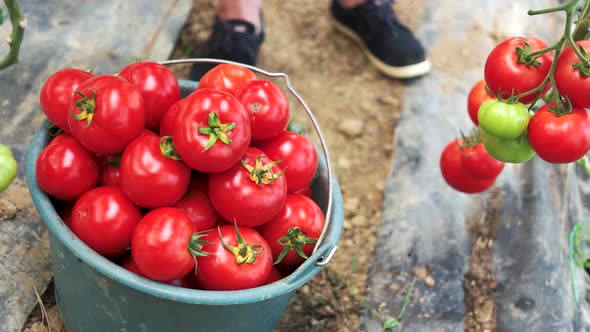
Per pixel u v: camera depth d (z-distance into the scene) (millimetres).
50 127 1109
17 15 1021
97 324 1114
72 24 1513
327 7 1979
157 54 1557
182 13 1663
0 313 1162
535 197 1485
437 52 1842
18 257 1210
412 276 1383
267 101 1071
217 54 1585
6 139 1317
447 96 1717
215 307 1039
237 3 1618
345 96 1700
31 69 1410
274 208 1052
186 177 1039
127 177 1017
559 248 1433
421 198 1484
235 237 1046
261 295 1021
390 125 1645
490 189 1491
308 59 1793
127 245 1048
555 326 1328
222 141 999
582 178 1637
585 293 1425
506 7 2012
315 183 1197
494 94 1090
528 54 1039
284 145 1099
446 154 1296
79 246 1005
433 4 1974
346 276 1381
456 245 1425
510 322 1342
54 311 1216
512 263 1408
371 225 1464
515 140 1082
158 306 1037
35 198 1042
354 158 1572
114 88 1018
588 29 1085
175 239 994
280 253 1093
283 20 1894
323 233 1075
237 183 1038
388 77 1771
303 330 1298
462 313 1354
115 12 1568
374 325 1321
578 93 1014
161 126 1085
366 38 1785
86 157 1052
